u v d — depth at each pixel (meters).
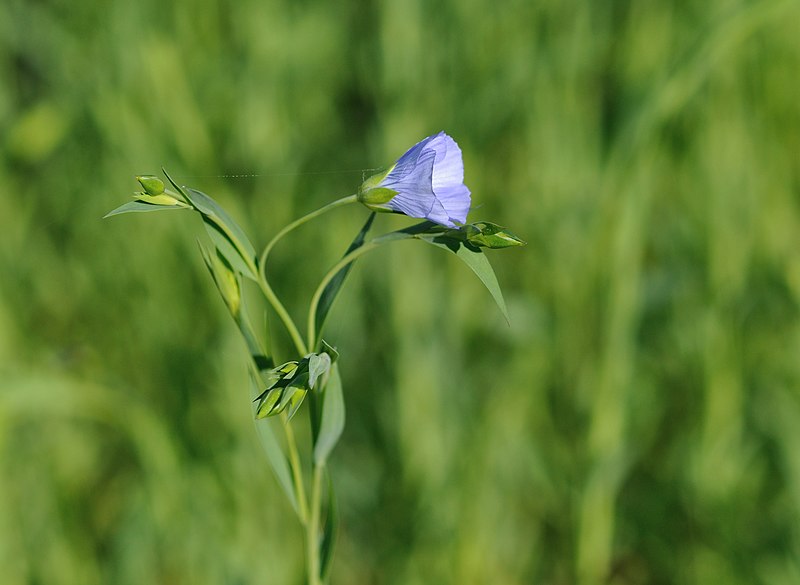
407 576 0.54
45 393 0.53
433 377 0.55
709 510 0.54
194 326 0.58
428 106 0.58
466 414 0.56
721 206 0.56
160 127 0.59
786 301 0.58
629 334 0.53
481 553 0.55
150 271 0.59
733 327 0.55
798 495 0.54
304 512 0.44
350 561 0.58
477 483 0.54
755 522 0.55
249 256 0.43
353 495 0.57
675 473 0.57
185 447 0.55
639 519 0.57
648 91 0.54
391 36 0.57
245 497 0.54
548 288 0.58
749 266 0.57
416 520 0.54
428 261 0.55
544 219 0.58
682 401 0.59
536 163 0.59
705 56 0.52
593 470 0.53
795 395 0.56
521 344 0.56
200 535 0.53
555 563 0.56
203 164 0.59
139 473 0.59
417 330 0.55
